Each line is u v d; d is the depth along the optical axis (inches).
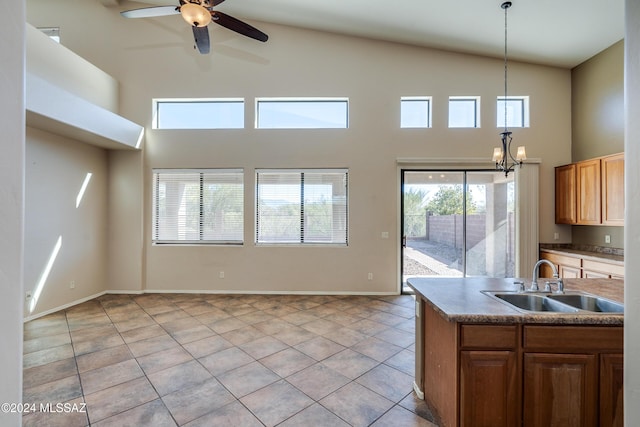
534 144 182.9
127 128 172.6
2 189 20.0
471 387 65.2
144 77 186.5
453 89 183.3
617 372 64.2
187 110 192.1
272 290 187.6
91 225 173.6
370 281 186.2
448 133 183.6
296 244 188.4
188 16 114.6
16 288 21.1
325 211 188.5
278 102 191.9
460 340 65.8
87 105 145.1
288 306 162.6
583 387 64.4
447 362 70.1
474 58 183.2
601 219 152.6
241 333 126.7
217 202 189.8
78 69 154.6
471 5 140.3
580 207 164.6
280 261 187.8
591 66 171.9
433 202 187.3
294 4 163.2
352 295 184.1
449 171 186.7
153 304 164.9
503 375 65.1
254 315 148.4
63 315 147.2
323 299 175.5
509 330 65.3
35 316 142.9
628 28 23.0
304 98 188.4
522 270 179.2
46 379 92.4
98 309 156.1
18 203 21.1
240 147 187.3
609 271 139.4
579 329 64.5
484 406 65.2
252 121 187.2
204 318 144.1
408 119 188.7
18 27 21.2
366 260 186.2
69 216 160.2
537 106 183.2
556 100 183.8
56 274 153.3
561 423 64.7
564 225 183.8
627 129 23.0
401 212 186.5
